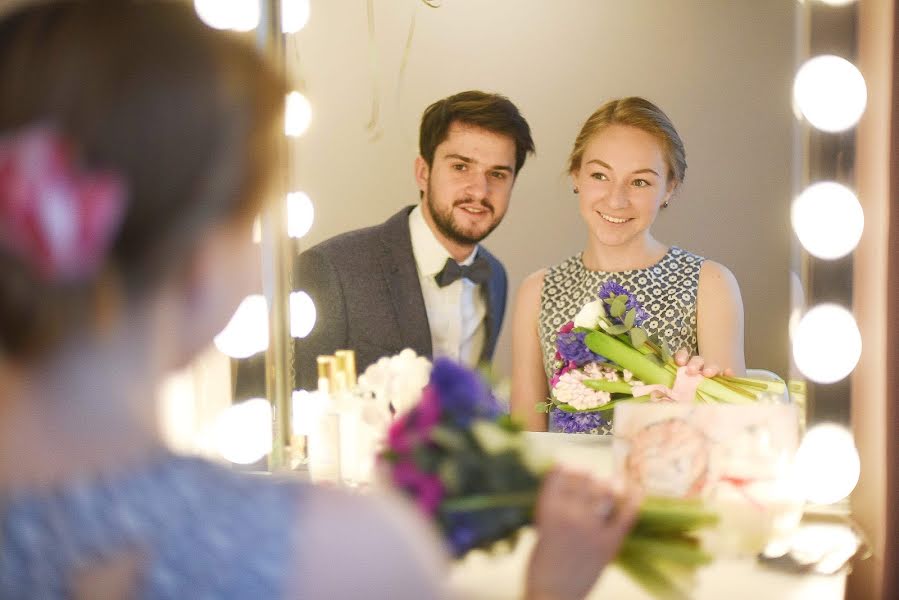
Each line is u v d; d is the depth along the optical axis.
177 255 0.40
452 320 1.33
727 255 1.23
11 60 0.39
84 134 0.38
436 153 1.30
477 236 1.31
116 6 0.41
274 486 0.43
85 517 0.39
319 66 1.31
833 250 1.18
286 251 1.34
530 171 1.29
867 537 1.17
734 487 1.06
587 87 1.26
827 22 1.16
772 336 1.22
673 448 1.06
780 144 1.20
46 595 0.38
